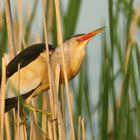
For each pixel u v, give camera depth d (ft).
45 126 23.00
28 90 23.03
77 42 23.13
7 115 23.04
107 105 23.36
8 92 22.95
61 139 22.72
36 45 23.13
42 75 23.04
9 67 23.03
